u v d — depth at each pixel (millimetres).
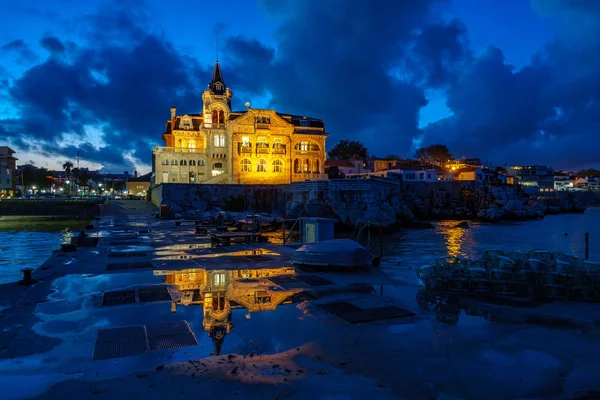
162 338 9242
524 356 8352
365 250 18453
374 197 54719
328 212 55656
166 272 17641
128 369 7605
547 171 193750
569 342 9148
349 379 7238
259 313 11375
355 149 133625
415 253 30438
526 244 41969
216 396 6562
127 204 85062
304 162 78812
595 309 11734
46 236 48844
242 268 18703
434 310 11680
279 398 6523
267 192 69250
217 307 11992
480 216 84562
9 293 13469
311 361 8023
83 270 18047
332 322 10555
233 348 8688
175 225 46344
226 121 76438
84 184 194250
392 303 12422
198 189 66125
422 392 6785
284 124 76625
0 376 7250
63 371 7492
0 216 74125
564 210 124375
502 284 13375
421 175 101625
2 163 116062
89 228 42219
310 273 17484
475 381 7211
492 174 123875
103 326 10102
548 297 12914
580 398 6613
